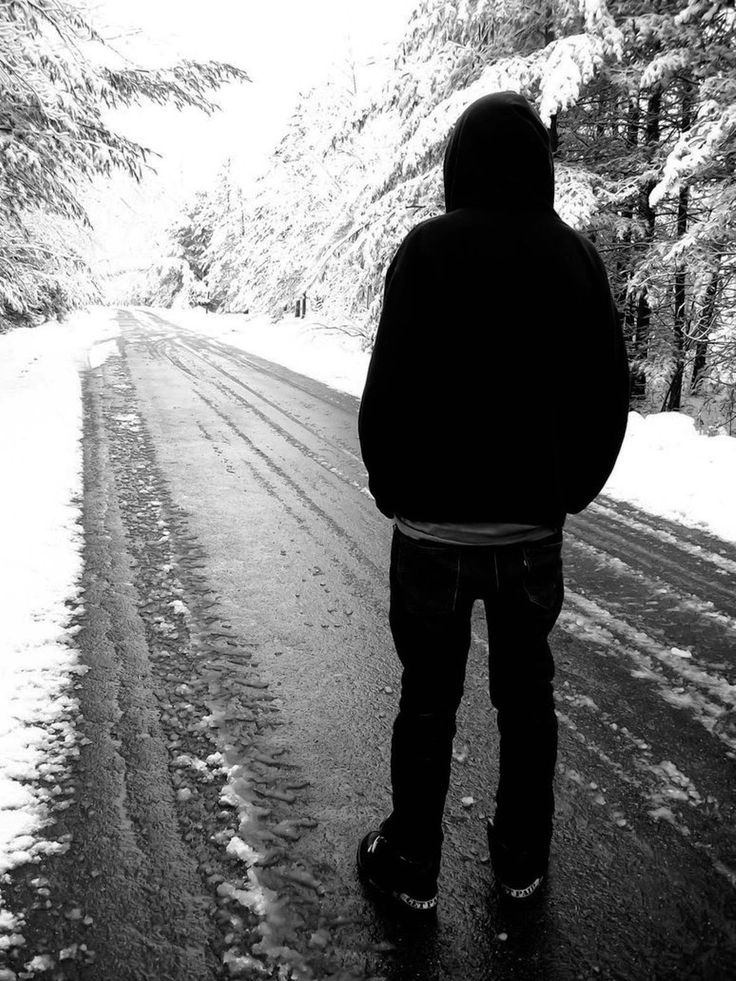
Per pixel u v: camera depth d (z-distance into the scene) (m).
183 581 3.71
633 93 9.27
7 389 8.95
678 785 2.20
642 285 9.56
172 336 19.03
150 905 1.73
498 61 9.05
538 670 1.62
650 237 10.83
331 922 1.70
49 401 8.39
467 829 2.02
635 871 1.87
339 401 9.48
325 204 23.59
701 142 7.27
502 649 1.63
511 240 1.39
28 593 3.44
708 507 5.00
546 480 1.48
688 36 8.48
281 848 1.93
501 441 1.43
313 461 6.26
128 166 10.73
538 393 1.43
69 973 1.55
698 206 10.41
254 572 3.86
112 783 2.17
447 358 1.41
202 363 13.09
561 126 10.47
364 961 1.60
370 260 11.28
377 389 1.45
